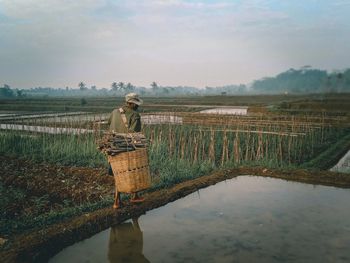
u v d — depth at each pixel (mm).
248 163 10109
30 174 9617
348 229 4930
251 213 5609
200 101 71438
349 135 19828
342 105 36219
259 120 23594
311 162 12312
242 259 4098
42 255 4320
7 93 159875
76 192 7828
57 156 11758
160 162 10180
